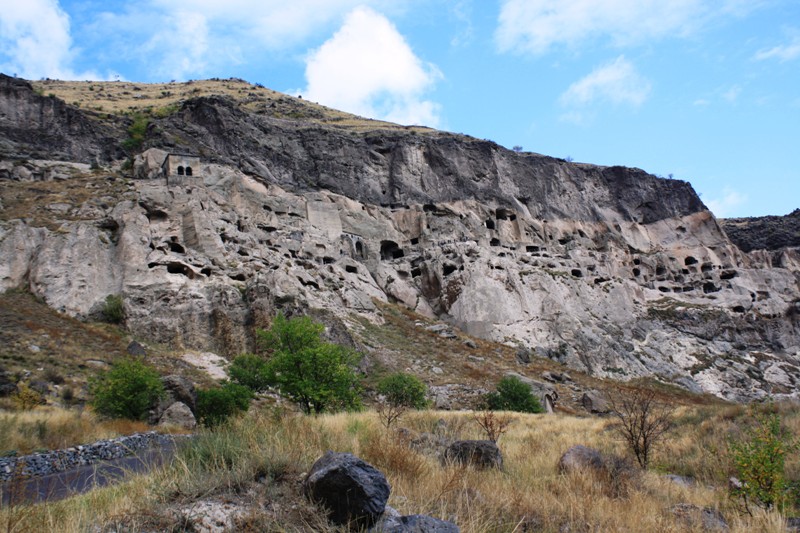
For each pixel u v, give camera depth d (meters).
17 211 47.69
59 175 57.78
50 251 43.09
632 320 69.44
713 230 93.75
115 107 99.12
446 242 70.75
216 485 7.45
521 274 66.31
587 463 12.63
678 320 72.81
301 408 28.20
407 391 34.91
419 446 12.81
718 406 25.64
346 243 66.31
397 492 8.66
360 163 78.62
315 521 6.75
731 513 10.90
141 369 24.98
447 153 82.75
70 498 8.20
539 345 58.88
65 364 31.47
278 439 9.06
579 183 92.94
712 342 71.62
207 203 54.34
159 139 66.00
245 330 41.59
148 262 44.66
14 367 29.16
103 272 43.41
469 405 39.47
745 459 12.40
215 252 48.09
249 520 6.68
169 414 23.12
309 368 27.64
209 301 42.88
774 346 74.81
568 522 9.10
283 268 51.12
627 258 85.12
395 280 64.81
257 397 32.22
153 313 41.22
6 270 41.88
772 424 14.80
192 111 75.50
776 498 11.22
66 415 19.70
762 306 80.25
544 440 18.23
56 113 67.81
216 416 23.75
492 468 11.91
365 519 6.84
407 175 79.44
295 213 65.38
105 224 47.50
